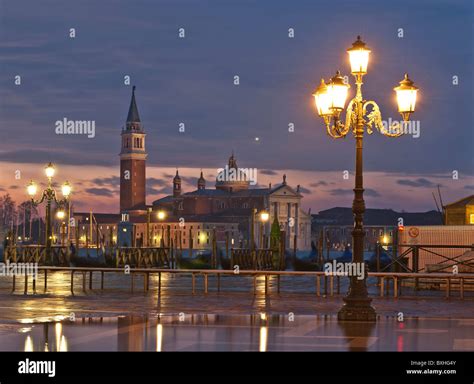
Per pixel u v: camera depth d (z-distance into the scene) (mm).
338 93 30906
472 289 57594
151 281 70000
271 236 157375
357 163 31719
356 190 31922
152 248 110188
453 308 39938
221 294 49438
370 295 51031
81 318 32844
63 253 95938
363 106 31375
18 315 34531
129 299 45062
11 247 99250
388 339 26375
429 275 45906
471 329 29438
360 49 30906
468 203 75438
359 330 28781
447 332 28438
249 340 25859
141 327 29406
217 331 28219
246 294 49719
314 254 138500
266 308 39406
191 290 55188
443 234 62781
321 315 34750
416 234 63500
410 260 64938
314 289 59781
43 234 188875
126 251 108438
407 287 60250
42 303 41594
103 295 48312
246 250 111875
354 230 32125
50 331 28047
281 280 75500
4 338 26156
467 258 59719
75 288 56125
